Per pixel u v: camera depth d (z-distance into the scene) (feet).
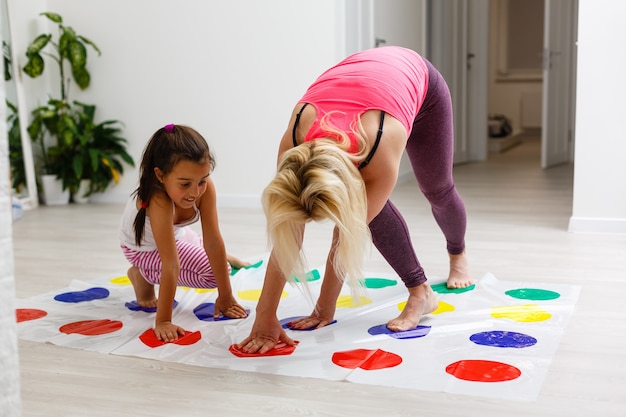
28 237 12.04
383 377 5.63
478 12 23.44
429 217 13.32
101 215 14.32
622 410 5.01
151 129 15.75
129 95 15.79
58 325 7.16
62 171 15.76
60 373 5.90
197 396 5.40
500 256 10.02
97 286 8.73
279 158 5.61
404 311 6.94
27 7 15.64
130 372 5.90
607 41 11.19
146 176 6.61
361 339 6.53
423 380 5.56
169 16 15.29
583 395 5.28
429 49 21.20
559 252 10.21
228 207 15.20
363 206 4.98
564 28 21.86
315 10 14.43
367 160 5.19
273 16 14.67
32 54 15.14
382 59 5.98
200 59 15.23
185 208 6.94
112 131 15.87
